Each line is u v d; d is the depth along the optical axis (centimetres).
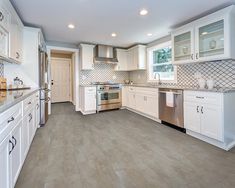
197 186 144
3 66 283
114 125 340
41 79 335
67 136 274
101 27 333
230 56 231
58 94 684
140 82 520
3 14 186
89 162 187
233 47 235
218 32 249
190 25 286
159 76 429
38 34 313
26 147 190
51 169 171
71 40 438
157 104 357
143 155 205
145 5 237
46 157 198
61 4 233
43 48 389
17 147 146
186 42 308
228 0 223
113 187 143
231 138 231
